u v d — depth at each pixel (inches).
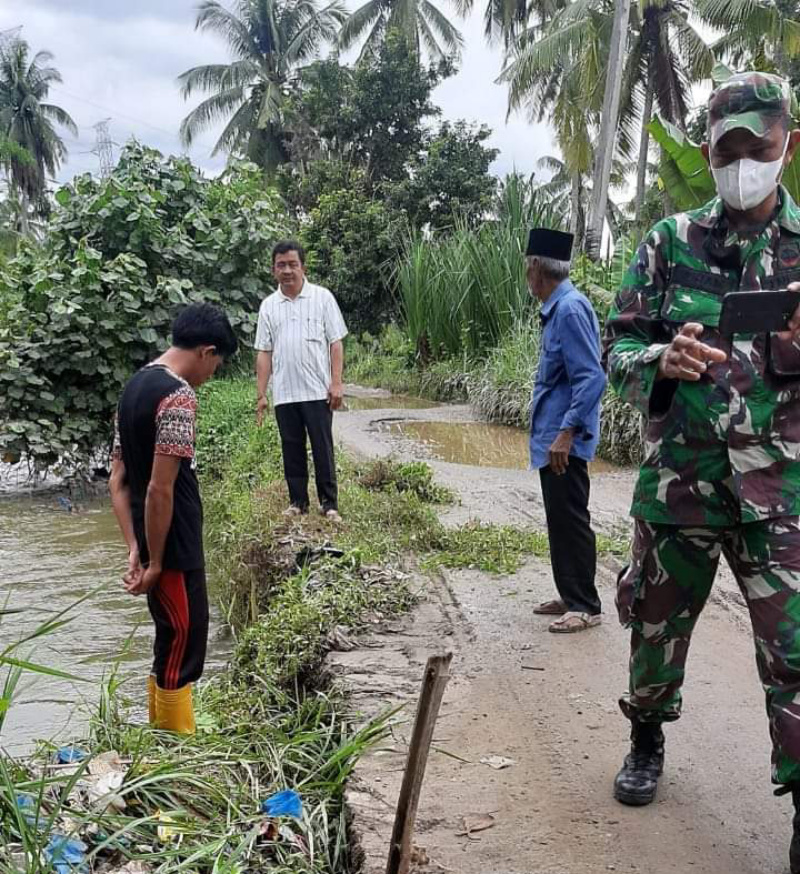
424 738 96.2
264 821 118.6
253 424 402.6
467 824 118.7
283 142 1272.1
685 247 104.8
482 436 467.8
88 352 425.7
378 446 434.0
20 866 98.9
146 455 144.0
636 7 911.0
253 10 1350.9
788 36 757.3
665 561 108.2
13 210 1669.5
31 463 473.4
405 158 1021.8
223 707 176.2
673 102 976.3
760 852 111.6
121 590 275.7
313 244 903.1
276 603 211.2
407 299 711.7
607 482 355.6
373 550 237.0
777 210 101.3
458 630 194.7
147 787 121.6
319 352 265.1
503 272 621.0
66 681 204.1
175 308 455.5
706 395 101.9
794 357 99.7
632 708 119.5
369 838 114.1
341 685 164.2
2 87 1812.3
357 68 1035.3
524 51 876.6
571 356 177.5
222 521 319.0
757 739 141.9
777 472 100.3
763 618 100.3
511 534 264.4
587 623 192.2
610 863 109.5
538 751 139.5
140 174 508.1
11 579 287.3
